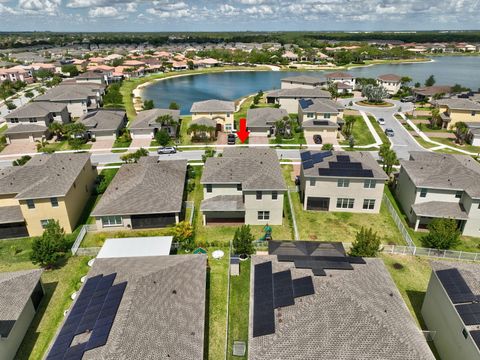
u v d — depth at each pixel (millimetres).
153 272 27547
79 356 20812
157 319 23547
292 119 88062
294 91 96250
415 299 31406
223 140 73500
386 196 48219
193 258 31078
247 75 169000
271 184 41438
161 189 43188
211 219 44312
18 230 41031
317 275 25938
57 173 43562
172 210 40281
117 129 73750
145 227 41969
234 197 44000
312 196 45500
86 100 90438
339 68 190375
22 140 72375
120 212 39906
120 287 25797
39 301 31016
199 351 22344
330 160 46500
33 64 171250
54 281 33750
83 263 36125
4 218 39969
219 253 37031
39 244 34531
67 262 36375
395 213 44281
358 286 24703
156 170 47031
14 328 26375
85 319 23500
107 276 27516
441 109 84375
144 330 22422
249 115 78938
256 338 22016
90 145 70688
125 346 21047
